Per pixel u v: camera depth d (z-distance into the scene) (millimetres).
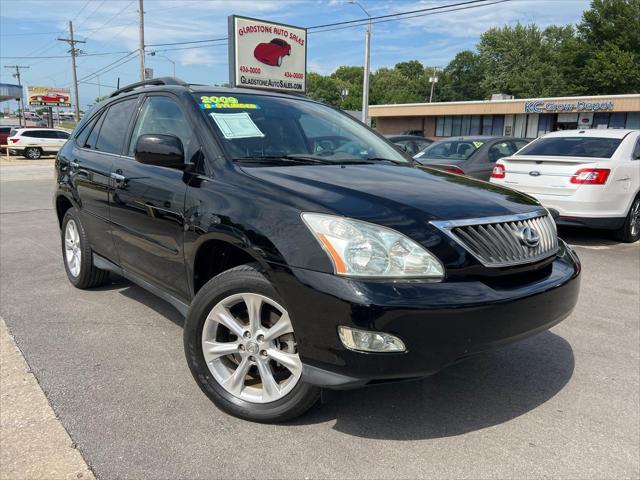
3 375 3236
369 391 3121
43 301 4613
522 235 2678
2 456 2451
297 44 26328
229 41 24422
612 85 45844
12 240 7270
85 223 4520
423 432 2709
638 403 3045
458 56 89438
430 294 2293
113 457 2455
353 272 2307
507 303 2422
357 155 3699
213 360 2854
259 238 2559
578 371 3439
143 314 4312
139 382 3170
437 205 2623
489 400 3047
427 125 46875
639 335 4070
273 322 2732
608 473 2414
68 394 3018
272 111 3703
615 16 46438
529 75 60281
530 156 7500
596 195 6906
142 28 33062
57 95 68625
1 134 36375
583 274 5867
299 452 2516
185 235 3041
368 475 2363
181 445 2555
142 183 3514
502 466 2447
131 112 4141
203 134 3246
